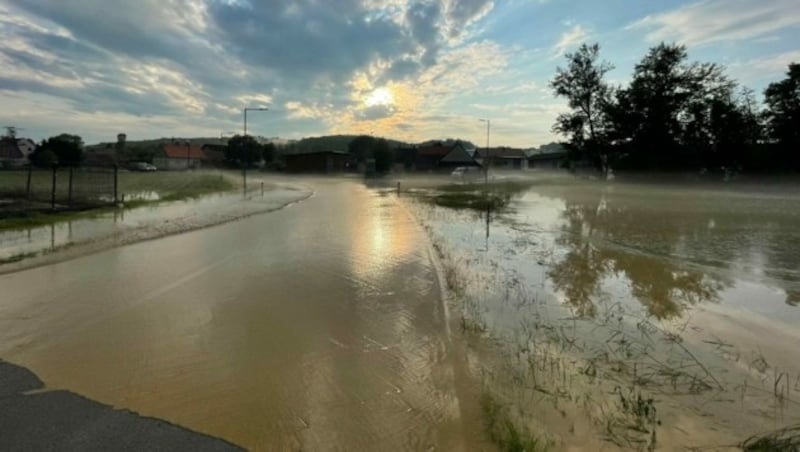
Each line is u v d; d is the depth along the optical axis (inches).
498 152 3659.0
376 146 2802.7
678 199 1082.1
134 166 2423.7
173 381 177.6
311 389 172.2
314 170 2630.4
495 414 150.9
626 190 1391.5
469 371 184.1
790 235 548.1
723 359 195.8
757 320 247.9
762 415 149.6
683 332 228.5
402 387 173.3
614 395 163.2
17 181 1075.9
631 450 130.2
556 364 189.3
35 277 325.7
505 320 245.0
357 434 143.9
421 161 2817.4
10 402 160.1
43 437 140.0
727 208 865.5
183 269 355.6
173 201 902.4
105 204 735.7
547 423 144.6
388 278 333.7
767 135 1417.3
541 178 2145.7
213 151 3444.9
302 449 136.7
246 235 520.1
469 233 554.6
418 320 246.4
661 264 387.5
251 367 189.9
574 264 385.1
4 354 200.4
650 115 1536.7
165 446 136.6
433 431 144.8
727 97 1469.0
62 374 182.2
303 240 491.2
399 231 561.6
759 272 361.4
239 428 147.1
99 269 351.6
